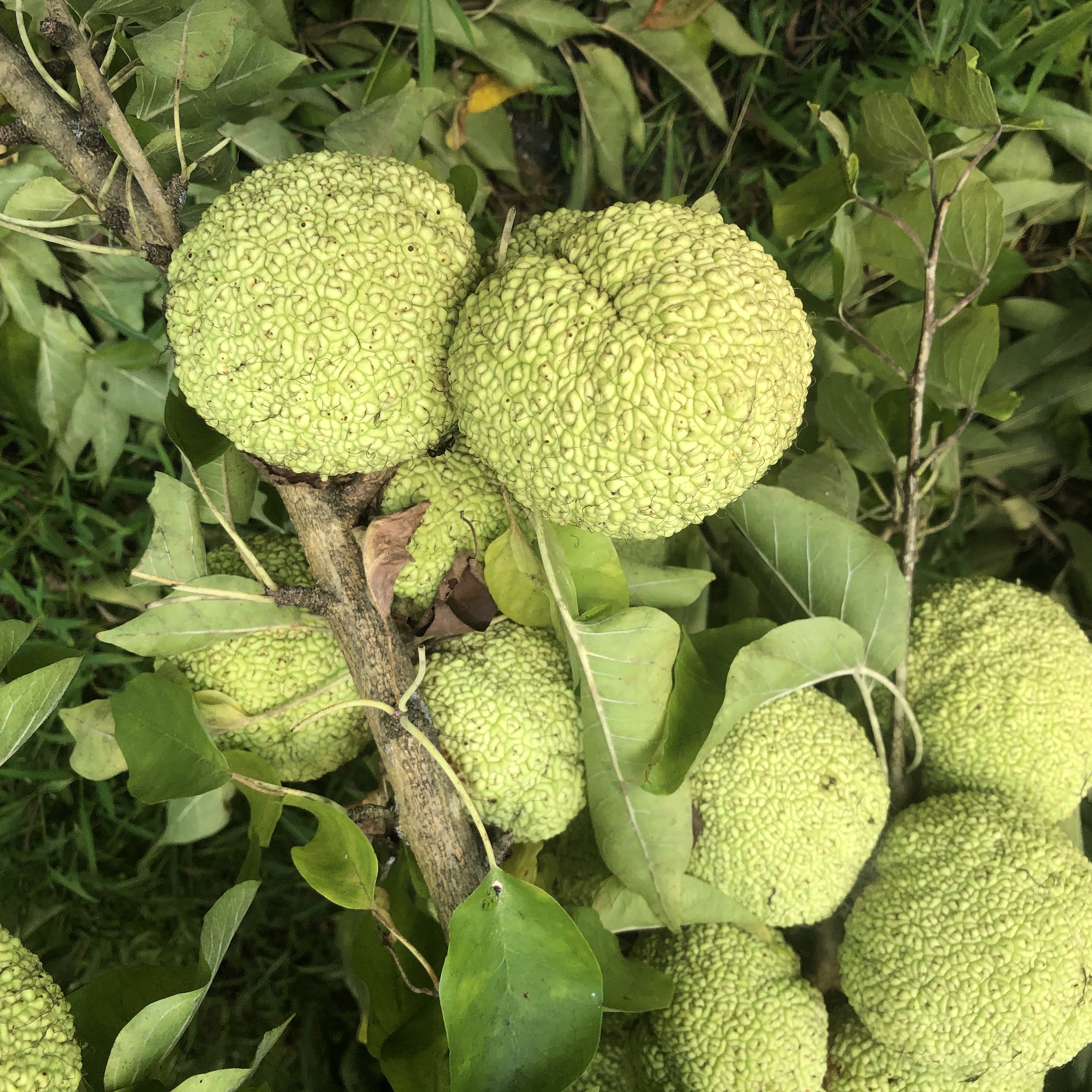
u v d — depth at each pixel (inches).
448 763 19.0
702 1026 20.3
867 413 23.1
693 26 26.0
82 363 24.5
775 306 15.4
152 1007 17.2
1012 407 22.5
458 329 16.2
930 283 21.2
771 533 21.5
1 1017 16.5
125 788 25.6
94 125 17.4
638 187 28.7
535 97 27.3
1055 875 20.0
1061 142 25.8
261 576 18.8
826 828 20.1
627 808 19.9
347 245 15.6
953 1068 20.1
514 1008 16.8
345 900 17.9
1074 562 28.9
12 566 25.6
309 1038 25.9
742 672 20.0
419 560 19.5
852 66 27.8
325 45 25.0
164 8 17.9
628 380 14.8
